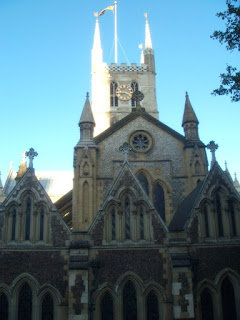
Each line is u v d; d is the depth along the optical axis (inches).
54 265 1369.3
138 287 1343.5
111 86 4082.2
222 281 1360.7
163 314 1314.0
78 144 1998.0
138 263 1368.1
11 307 1320.1
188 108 2126.0
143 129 2084.2
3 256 1373.0
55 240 1397.6
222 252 1385.3
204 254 1381.6
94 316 1306.6
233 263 1373.0
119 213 1429.6
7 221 1422.2
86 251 1360.7
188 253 1352.1
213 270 1363.2
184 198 1946.4
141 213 1440.7
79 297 1296.8
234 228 1425.9
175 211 1888.5
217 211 1448.1
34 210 1430.9
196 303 1320.1
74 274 1318.9
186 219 1432.1
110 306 1336.1
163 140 2065.7
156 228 1408.7
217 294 1337.4
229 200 1444.4
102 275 1350.9
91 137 2049.7
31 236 1401.3
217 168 1488.7
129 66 4131.4
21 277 1348.4
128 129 2086.6
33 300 1334.9
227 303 1346.0
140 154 2032.5
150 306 1337.4
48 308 1339.8
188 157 1994.3
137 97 2181.3
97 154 2022.6
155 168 2004.2
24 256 1376.7
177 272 1312.7
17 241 1395.2
